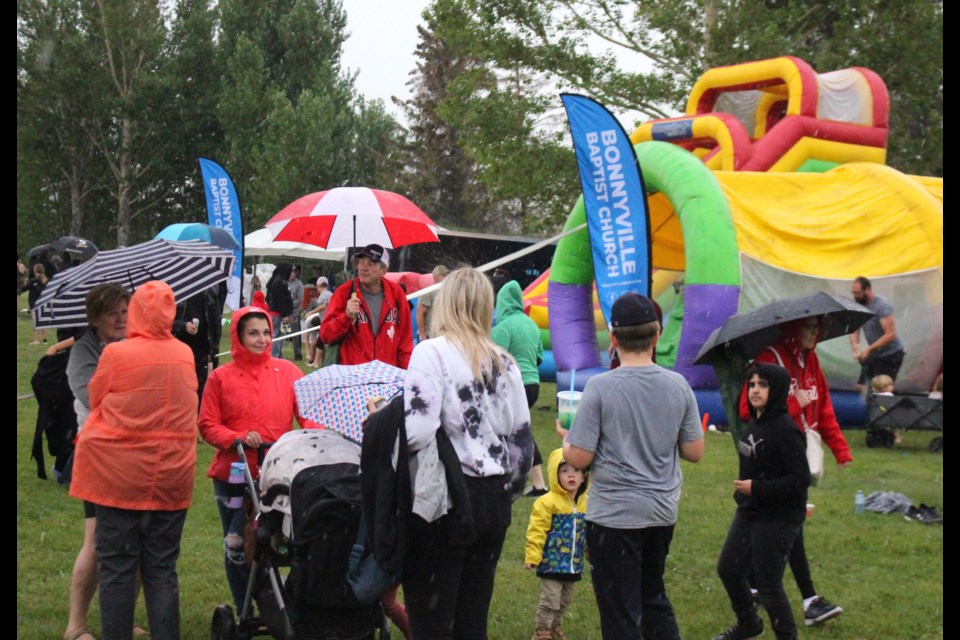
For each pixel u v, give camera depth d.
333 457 4.81
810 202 15.23
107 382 4.87
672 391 4.64
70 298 6.33
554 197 31.11
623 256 12.72
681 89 29.16
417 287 21.33
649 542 4.66
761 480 5.28
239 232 17.86
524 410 4.45
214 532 8.02
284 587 4.83
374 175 61.88
